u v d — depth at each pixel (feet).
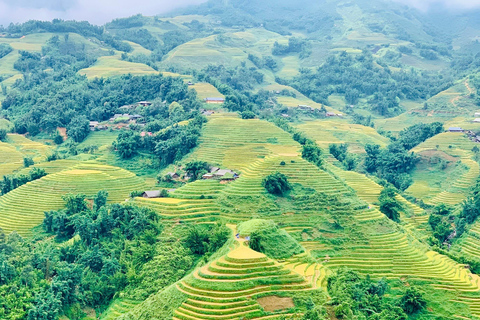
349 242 369.30
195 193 409.28
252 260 257.55
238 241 312.29
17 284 296.51
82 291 306.14
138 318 249.55
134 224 358.64
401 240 380.37
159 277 305.94
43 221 410.11
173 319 234.99
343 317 237.04
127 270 319.06
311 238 368.89
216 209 388.37
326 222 384.06
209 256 316.81
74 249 347.97
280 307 236.02
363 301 287.07
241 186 410.52
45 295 288.92
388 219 403.95
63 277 303.48
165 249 331.16
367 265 350.02
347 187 433.07
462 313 315.37
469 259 398.01
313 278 278.87
